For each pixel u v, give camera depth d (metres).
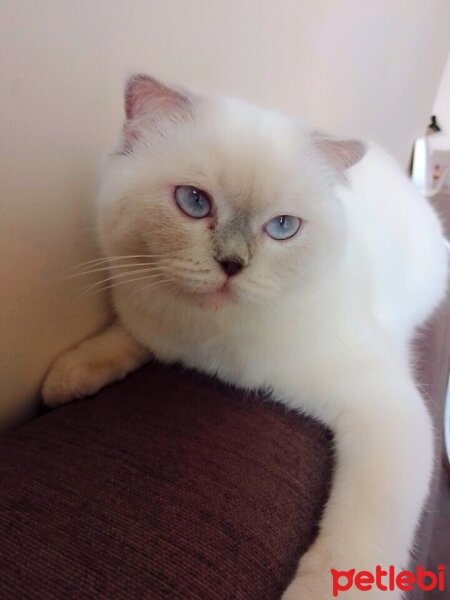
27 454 0.19
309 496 0.19
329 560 0.18
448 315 0.38
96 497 0.17
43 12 0.18
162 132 0.21
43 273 0.22
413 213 0.35
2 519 0.16
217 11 0.26
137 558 0.15
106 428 0.21
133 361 0.26
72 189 0.22
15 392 0.23
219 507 0.17
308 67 0.37
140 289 0.23
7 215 0.19
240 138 0.20
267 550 0.17
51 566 0.15
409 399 0.23
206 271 0.20
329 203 0.22
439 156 0.78
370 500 0.19
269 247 0.20
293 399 0.23
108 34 0.21
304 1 0.33
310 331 0.23
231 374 0.24
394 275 0.30
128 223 0.21
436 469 0.24
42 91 0.19
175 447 0.20
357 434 0.22
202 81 0.27
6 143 0.18
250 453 0.20
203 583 0.15
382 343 0.25
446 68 0.85
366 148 0.23
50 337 0.24
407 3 0.53
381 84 0.53
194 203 0.20
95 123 0.22
